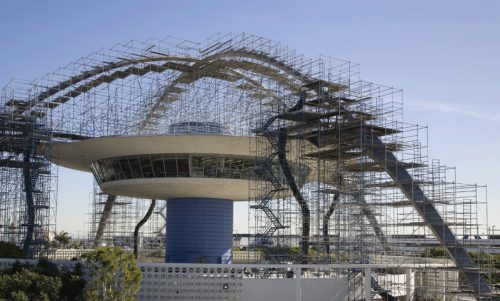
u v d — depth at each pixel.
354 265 37.44
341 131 42.72
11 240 54.03
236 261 54.03
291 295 36.75
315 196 44.66
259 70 52.16
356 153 42.94
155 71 55.56
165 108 55.53
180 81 56.59
